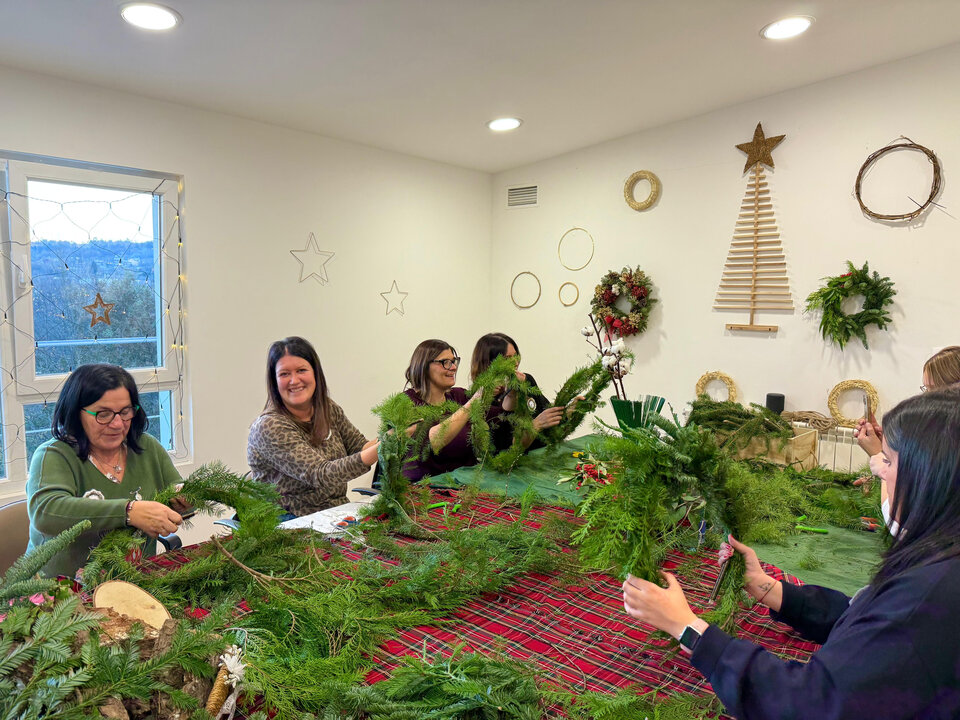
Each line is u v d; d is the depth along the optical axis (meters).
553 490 2.15
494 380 2.22
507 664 1.05
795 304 3.51
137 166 2.96
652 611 0.96
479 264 4.86
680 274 3.95
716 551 1.56
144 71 2.67
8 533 1.88
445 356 2.79
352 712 0.96
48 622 0.82
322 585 1.33
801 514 1.95
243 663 0.96
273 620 1.20
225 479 1.52
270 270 3.52
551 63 2.87
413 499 1.92
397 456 1.83
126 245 3.02
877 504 1.88
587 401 2.53
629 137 4.09
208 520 3.38
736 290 3.73
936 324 3.06
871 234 3.23
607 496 1.10
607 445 1.12
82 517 1.53
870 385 3.23
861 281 3.21
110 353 3.02
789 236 3.51
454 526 1.71
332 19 2.32
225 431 3.39
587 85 3.18
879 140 3.16
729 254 3.73
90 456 1.85
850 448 3.07
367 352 4.08
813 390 3.48
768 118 3.52
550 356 4.65
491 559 1.50
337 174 3.81
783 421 2.43
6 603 0.94
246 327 3.44
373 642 1.18
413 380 2.83
